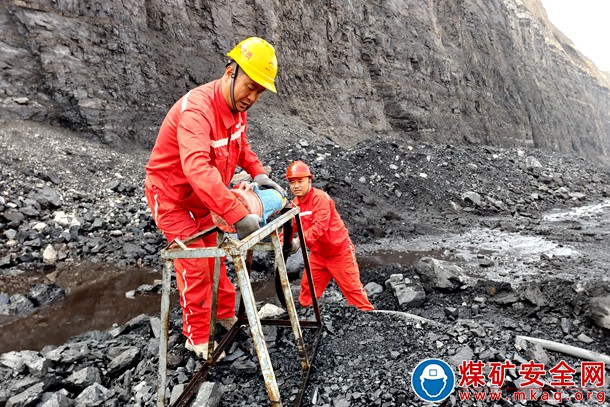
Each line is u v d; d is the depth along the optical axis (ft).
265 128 48.67
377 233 28.53
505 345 9.78
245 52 7.79
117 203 26.78
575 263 22.63
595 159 162.09
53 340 13.26
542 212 39.04
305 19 62.95
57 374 9.77
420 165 41.32
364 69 71.31
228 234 6.77
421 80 79.20
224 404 8.09
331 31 66.80
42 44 34.27
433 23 90.02
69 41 35.91
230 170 9.31
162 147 8.54
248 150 9.99
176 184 8.80
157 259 21.11
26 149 28.86
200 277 9.12
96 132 35.12
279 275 9.15
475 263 23.04
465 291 15.25
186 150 7.29
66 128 34.37
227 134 8.49
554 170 54.24
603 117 230.68
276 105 56.08
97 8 38.32
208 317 9.68
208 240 10.17
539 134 119.85
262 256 20.35
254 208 7.65
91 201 26.48
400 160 41.06
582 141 163.32
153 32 44.39
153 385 8.95
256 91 8.15
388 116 72.59
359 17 72.38
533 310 12.60
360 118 66.64
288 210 9.19
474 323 10.78
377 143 44.42
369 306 13.29
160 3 45.37
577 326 11.46
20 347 12.78
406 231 29.71
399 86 73.87
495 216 36.01
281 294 9.99
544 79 147.23
